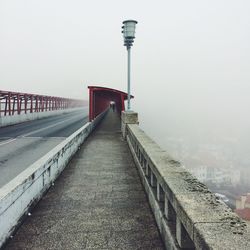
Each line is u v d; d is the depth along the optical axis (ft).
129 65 48.24
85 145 43.70
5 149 39.52
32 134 57.67
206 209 8.86
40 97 111.96
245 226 7.61
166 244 12.03
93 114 71.15
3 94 72.79
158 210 14.37
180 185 11.43
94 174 26.27
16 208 14.32
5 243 12.74
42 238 13.53
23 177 16.11
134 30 46.88
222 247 6.40
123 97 64.90
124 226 14.89
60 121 94.84
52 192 20.86
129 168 28.68
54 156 23.48
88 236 13.75
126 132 48.62
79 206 17.97
